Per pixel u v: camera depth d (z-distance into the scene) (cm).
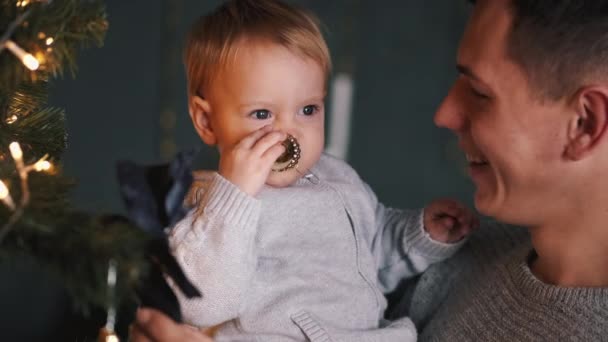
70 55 96
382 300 133
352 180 139
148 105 420
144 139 423
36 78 96
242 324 121
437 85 465
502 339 115
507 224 137
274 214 125
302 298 123
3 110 101
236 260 109
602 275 107
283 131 123
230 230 109
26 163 97
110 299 78
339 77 451
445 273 139
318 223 128
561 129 101
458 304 129
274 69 121
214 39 125
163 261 86
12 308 311
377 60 458
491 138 107
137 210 83
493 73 104
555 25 98
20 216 79
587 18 97
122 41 411
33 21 90
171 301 91
